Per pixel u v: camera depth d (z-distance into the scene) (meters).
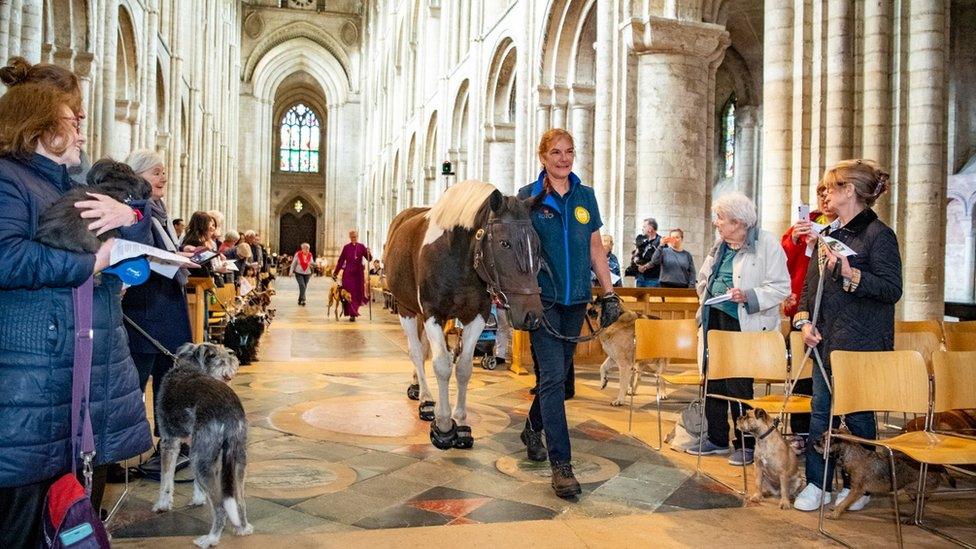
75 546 2.29
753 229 5.17
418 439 5.72
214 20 37.59
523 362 9.34
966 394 4.16
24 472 2.43
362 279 16.86
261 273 17.53
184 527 3.73
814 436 4.29
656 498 4.40
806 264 5.80
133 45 19.17
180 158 27.44
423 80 33.94
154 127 21.06
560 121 18.02
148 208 3.23
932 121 8.30
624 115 13.14
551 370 4.51
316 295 28.25
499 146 23.55
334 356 10.70
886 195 8.65
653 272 11.10
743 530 3.88
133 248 2.64
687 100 12.95
